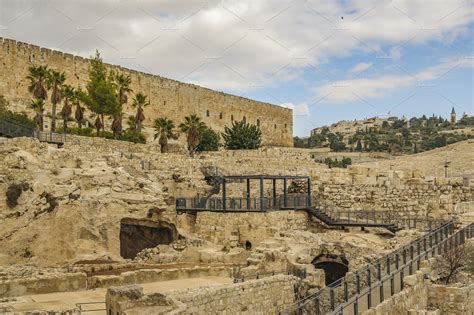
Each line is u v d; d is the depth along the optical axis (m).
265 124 140.00
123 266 45.56
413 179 64.25
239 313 33.72
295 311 35.09
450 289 33.09
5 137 56.34
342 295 35.25
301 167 85.00
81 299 33.78
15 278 36.16
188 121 94.88
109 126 95.81
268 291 36.12
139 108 92.38
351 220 58.88
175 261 48.91
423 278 33.66
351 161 153.38
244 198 58.25
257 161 80.69
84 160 53.59
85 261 47.38
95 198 50.41
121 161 59.91
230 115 128.12
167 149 90.38
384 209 62.59
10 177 45.59
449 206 59.88
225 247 53.16
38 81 77.12
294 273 42.19
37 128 70.88
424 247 37.31
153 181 59.47
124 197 52.59
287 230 54.06
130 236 55.19
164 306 27.92
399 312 31.06
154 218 54.88
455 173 89.88
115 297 28.19
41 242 46.03
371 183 65.75
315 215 58.75
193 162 71.62
